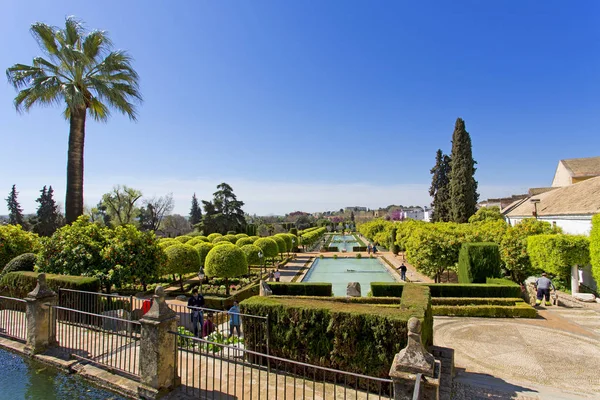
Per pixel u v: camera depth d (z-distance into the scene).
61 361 6.66
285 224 70.31
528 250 15.89
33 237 16.12
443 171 47.56
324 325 6.68
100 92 12.84
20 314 9.76
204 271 17.75
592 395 6.47
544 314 12.52
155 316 5.48
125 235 12.73
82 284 9.36
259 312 7.32
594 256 13.12
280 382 6.26
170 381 5.59
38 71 12.38
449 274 22.78
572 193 22.42
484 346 9.29
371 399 5.71
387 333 6.09
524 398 6.32
